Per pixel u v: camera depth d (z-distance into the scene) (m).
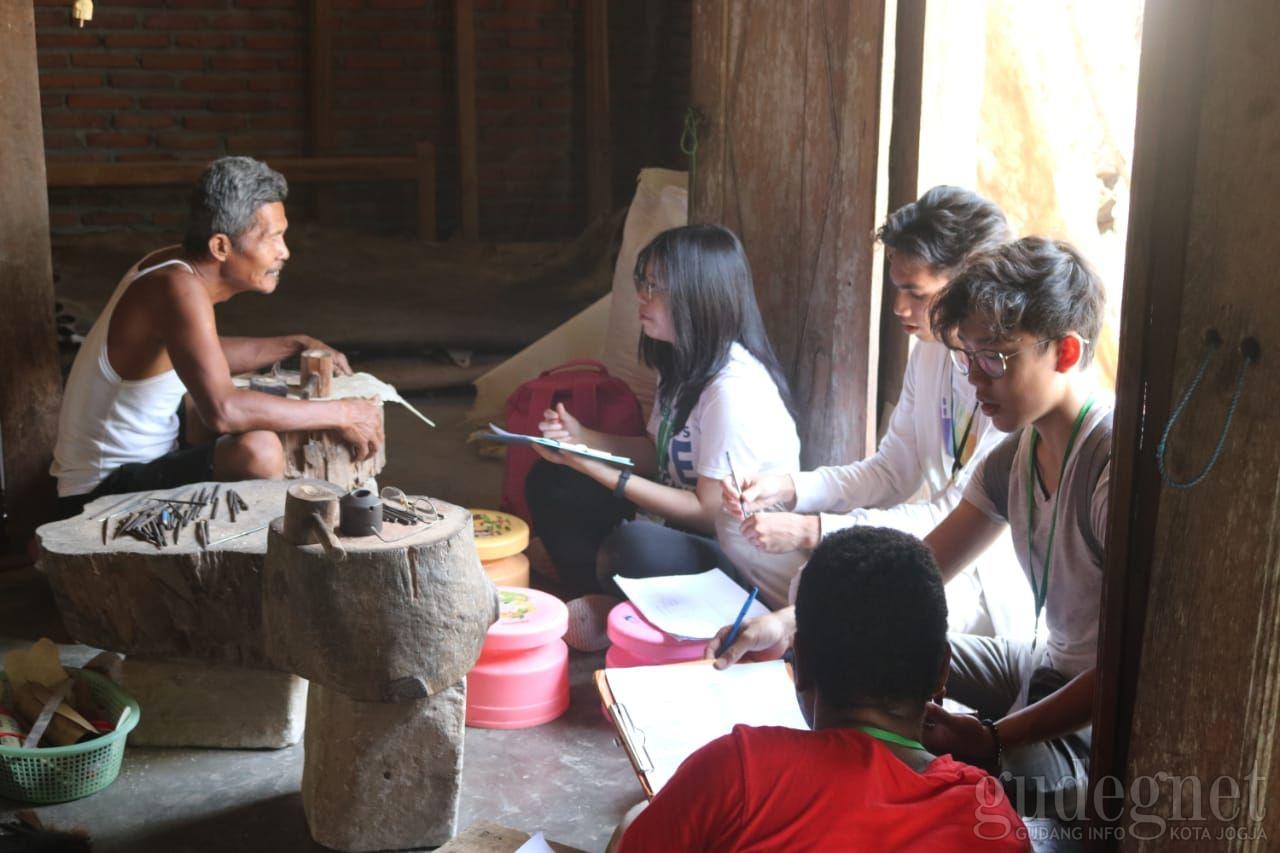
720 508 3.50
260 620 2.93
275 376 4.11
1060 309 2.36
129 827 2.79
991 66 3.81
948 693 2.85
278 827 2.81
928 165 3.62
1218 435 1.85
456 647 2.62
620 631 3.20
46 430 4.18
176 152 7.63
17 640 3.62
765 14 3.92
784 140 3.92
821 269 3.85
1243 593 1.84
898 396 3.83
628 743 2.48
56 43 7.30
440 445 5.51
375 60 7.83
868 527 1.84
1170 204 1.90
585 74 8.02
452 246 6.99
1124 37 3.83
